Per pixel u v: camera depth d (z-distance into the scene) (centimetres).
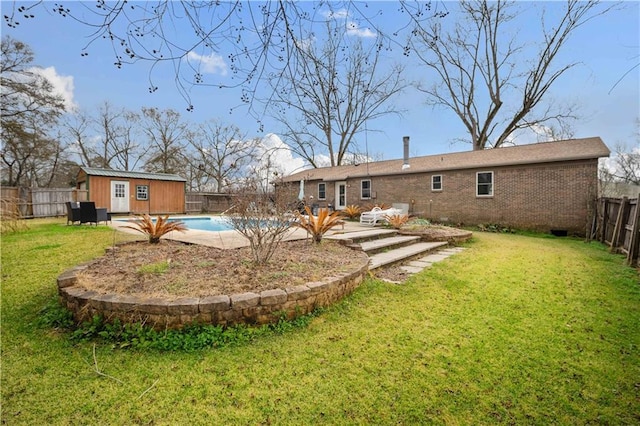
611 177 2173
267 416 194
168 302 289
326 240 636
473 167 1345
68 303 320
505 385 225
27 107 1739
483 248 795
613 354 266
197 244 576
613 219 833
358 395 213
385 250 681
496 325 323
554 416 195
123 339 280
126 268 401
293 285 351
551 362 254
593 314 352
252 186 462
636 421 191
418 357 261
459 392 217
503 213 1282
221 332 288
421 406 203
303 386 222
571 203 1128
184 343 273
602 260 633
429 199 1505
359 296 402
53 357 256
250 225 438
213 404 204
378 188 1697
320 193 1983
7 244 625
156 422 188
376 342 286
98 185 1563
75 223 1067
